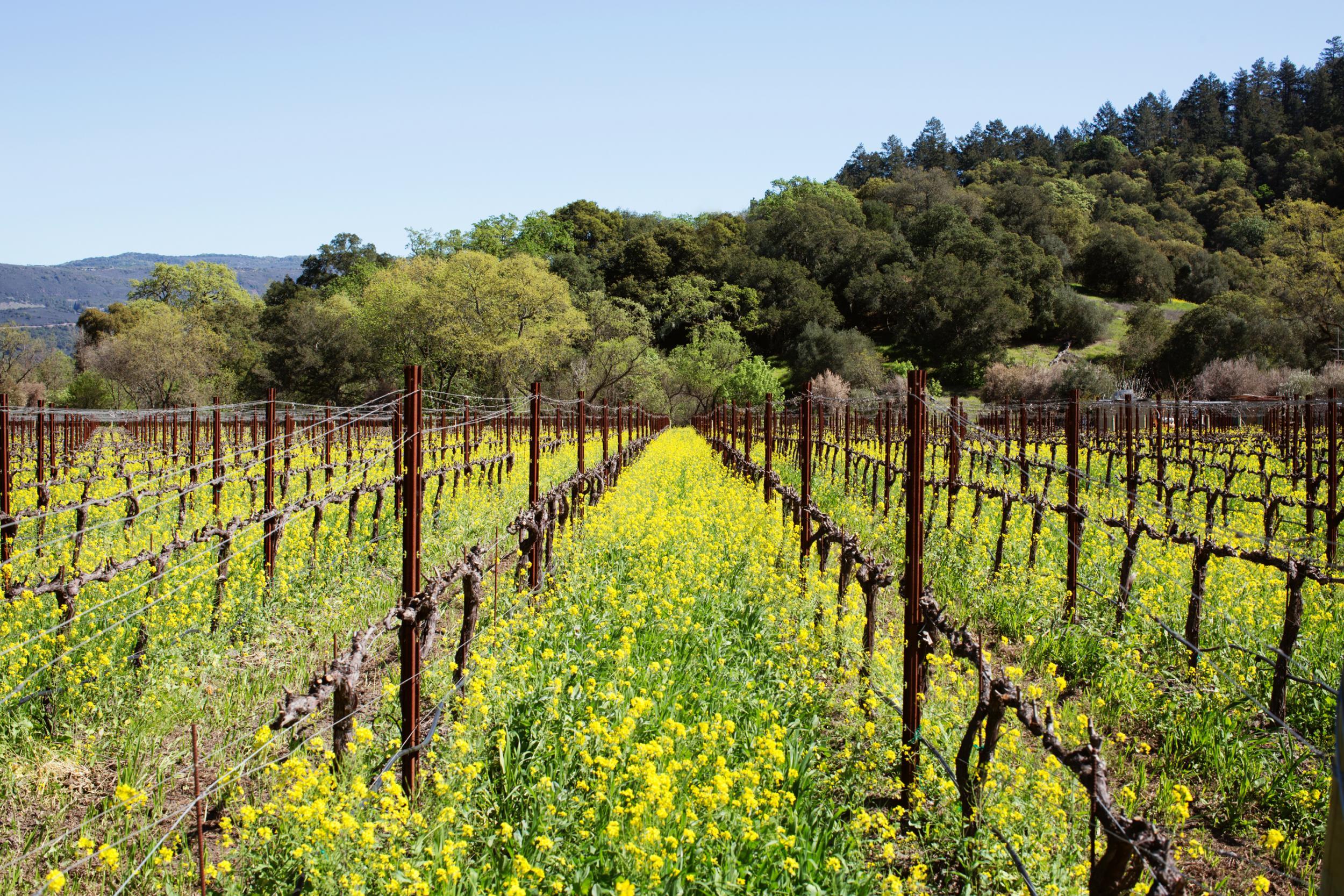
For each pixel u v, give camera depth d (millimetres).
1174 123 147250
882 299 78438
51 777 4887
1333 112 124000
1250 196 109500
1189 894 3986
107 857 3510
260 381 60250
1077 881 3760
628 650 5789
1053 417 24031
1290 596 5832
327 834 3436
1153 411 24984
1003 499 9289
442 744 4688
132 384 52938
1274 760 5199
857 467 15734
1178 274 89875
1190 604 6551
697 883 3598
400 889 3355
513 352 49125
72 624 6320
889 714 4922
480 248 79562
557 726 4930
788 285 81812
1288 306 53312
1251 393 41875
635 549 9055
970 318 68750
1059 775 4707
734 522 10406
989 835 3910
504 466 17812
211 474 14781
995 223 93125
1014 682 5184
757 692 5641
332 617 7781
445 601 8219
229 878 3680
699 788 4023
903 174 115688
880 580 5918
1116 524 7738
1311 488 11164
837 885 3754
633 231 101000
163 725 5496
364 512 12062
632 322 62688
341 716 4516
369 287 56219
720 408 31344
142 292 86062
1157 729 5754
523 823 3998
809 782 4582
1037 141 149125
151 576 7289
